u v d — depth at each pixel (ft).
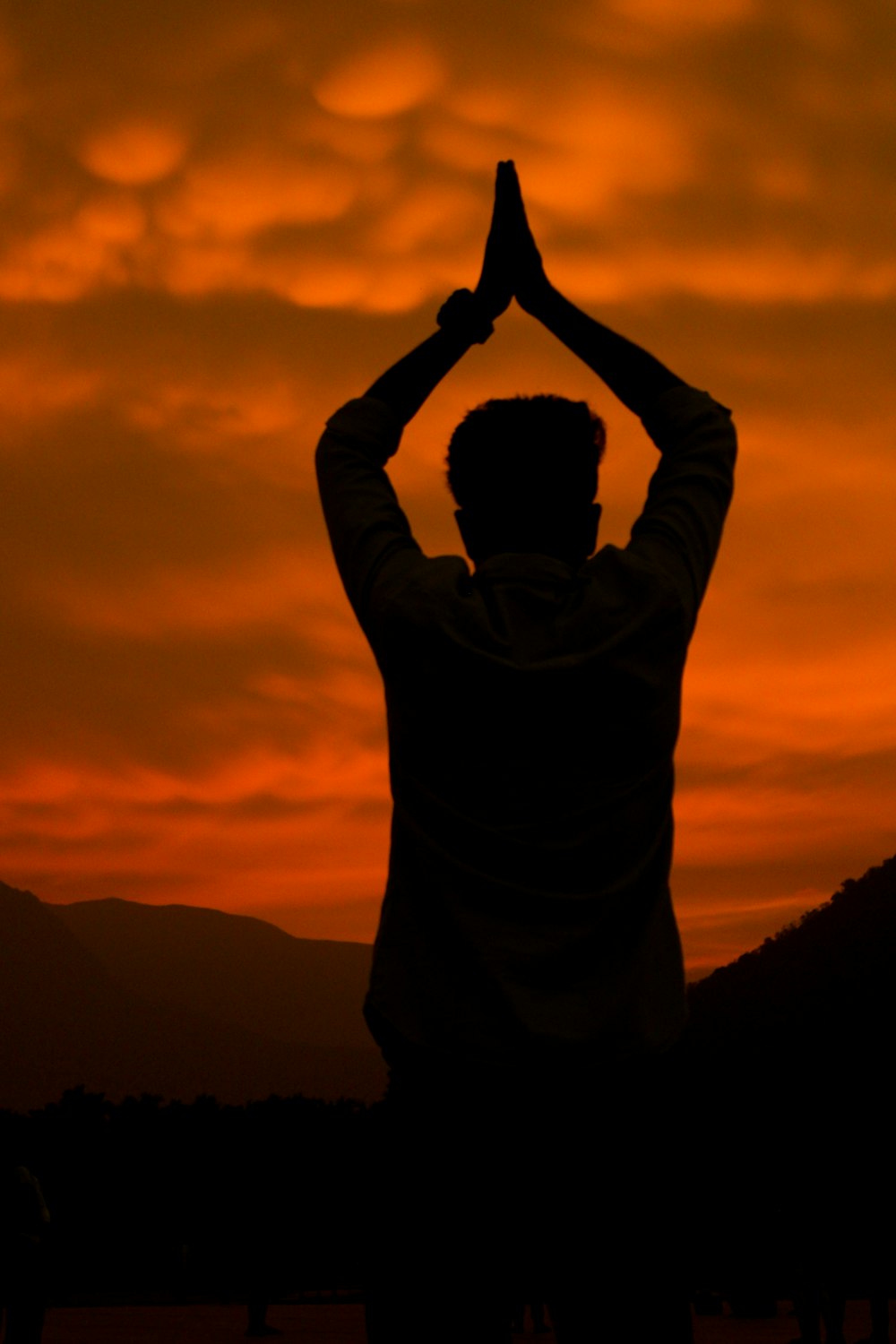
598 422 6.20
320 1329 61.72
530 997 5.09
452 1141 5.18
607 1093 5.20
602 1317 5.13
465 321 6.65
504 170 6.66
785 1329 53.83
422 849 5.39
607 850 5.30
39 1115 256.93
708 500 5.98
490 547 5.96
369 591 5.77
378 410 6.40
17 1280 27.25
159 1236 235.40
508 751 5.35
